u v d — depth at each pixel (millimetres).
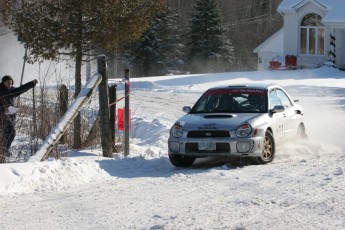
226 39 89938
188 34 89625
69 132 19438
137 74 81812
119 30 18578
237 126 15859
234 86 17875
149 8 19016
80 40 18562
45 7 18312
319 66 56000
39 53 18719
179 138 16188
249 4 113562
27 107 19500
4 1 18281
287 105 18500
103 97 16969
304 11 57062
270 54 66438
